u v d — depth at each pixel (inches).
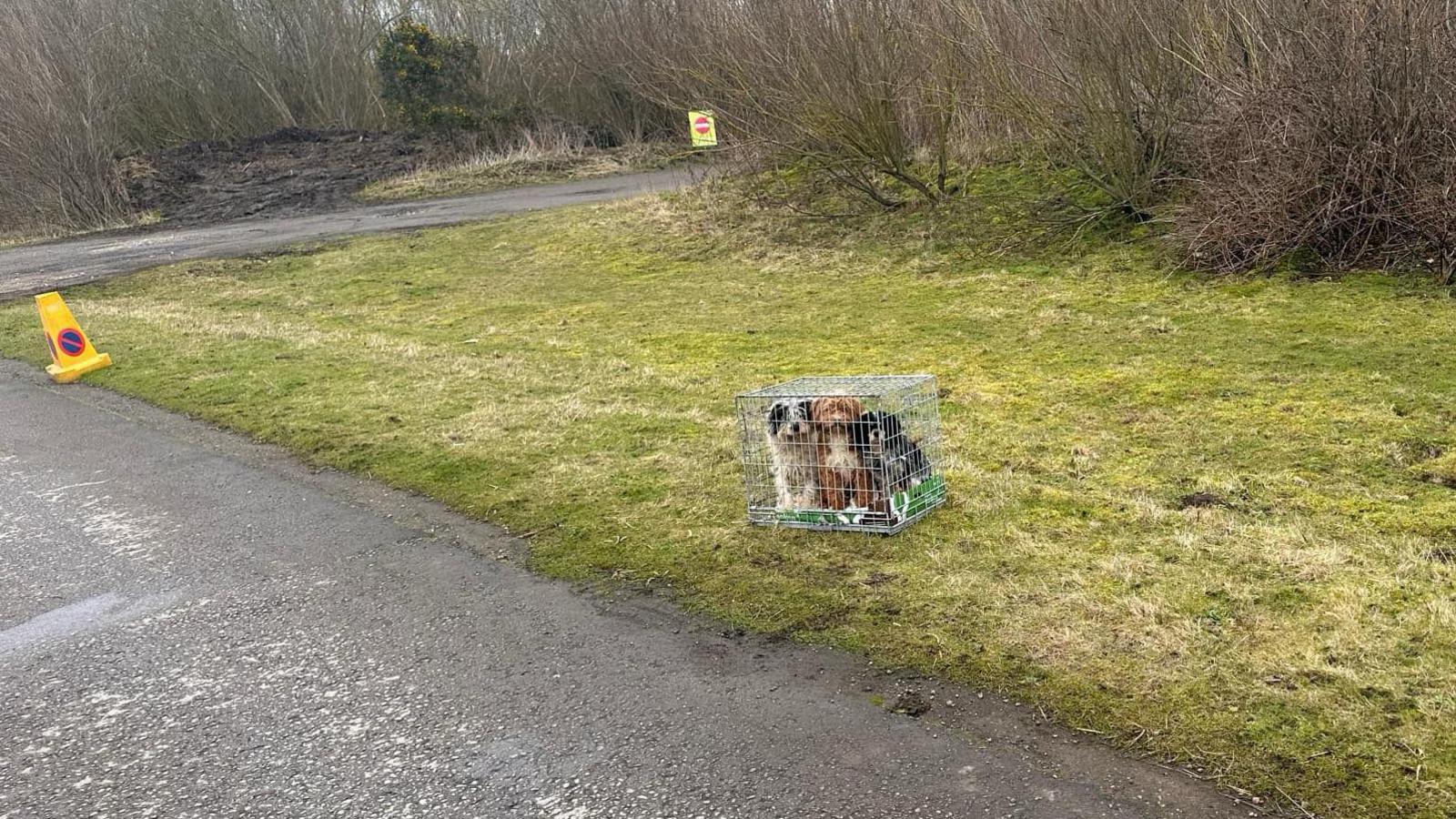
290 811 143.6
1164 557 191.9
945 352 365.4
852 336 401.4
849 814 133.6
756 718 155.9
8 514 273.3
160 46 1344.7
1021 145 589.0
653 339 422.6
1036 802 133.0
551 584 207.6
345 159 1169.4
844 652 171.5
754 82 622.5
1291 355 322.3
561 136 1177.4
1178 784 133.7
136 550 243.1
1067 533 206.2
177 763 157.2
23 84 1027.3
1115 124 494.9
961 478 241.8
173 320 521.0
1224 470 235.3
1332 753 135.2
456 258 648.4
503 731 158.7
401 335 466.6
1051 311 408.2
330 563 226.7
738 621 185.5
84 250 842.8
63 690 181.0
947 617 178.2
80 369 422.3
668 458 271.4
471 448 292.7
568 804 140.5
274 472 290.4
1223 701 147.7
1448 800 125.3
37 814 146.9
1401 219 405.1
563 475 265.3
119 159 1184.2
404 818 140.2
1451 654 152.6
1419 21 389.4
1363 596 171.2
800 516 220.4
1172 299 406.9
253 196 1058.7
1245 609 170.6
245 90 1401.3
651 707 161.5
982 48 525.7
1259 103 420.5
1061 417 284.2
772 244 589.6
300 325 501.0
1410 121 393.4
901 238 558.9
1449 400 268.5
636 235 646.5
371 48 1391.5
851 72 575.5
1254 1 439.8
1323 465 233.3
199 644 194.4
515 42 1322.6
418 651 185.6
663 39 973.2
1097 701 151.3
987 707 153.0
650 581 204.1
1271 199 418.3
